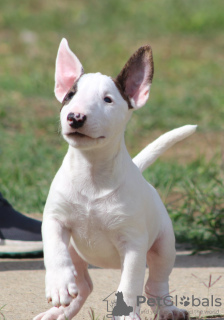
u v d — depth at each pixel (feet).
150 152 20.01
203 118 50.49
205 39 82.84
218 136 45.98
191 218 29.04
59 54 17.67
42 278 21.48
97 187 16.42
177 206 30.60
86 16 89.97
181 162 39.96
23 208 31.17
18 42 75.87
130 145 43.57
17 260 24.26
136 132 46.44
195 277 21.93
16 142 41.39
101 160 16.30
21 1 94.12
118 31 84.23
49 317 17.24
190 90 59.88
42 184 34.32
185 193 33.42
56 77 17.70
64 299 15.14
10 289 20.08
